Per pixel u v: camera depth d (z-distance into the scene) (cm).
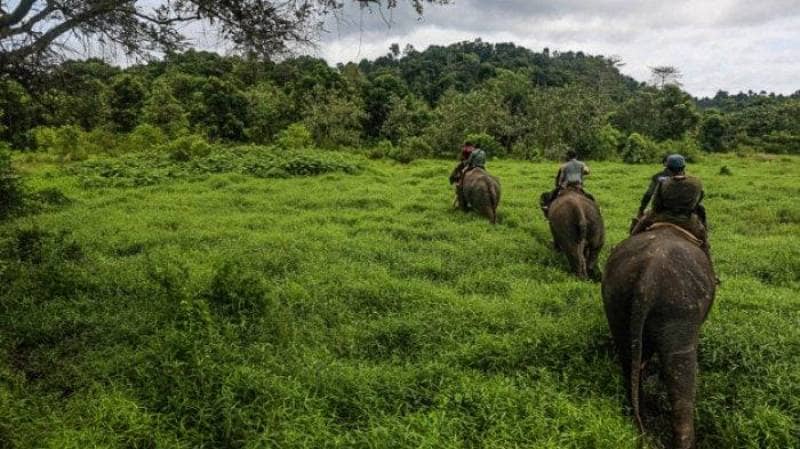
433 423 460
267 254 958
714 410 496
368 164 2683
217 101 4209
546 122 3675
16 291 727
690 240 557
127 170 2084
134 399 500
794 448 448
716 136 5472
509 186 1970
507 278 870
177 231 1170
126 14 729
